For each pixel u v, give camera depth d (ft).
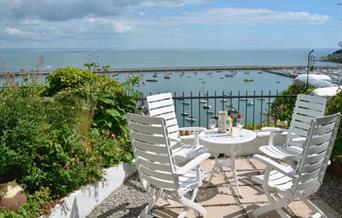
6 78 14.84
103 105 18.20
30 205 11.00
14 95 13.29
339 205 13.46
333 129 11.11
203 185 15.31
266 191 11.87
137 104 19.40
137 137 11.56
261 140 19.74
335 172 16.10
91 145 15.28
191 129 16.89
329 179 15.96
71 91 18.65
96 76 21.98
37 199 11.41
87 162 13.80
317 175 11.44
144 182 12.46
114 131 18.01
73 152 13.60
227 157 19.34
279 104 24.41
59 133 13.60
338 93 17.04
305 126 15.90
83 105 17.06
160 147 11.01
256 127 22.18
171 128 16.98
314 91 24.02
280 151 15.15
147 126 10.98
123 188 15.40
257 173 16.76
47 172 12.38
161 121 10.56
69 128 14.32
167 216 12.67
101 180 14.02
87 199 13.08
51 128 13.64
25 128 11.90
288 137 16.46
